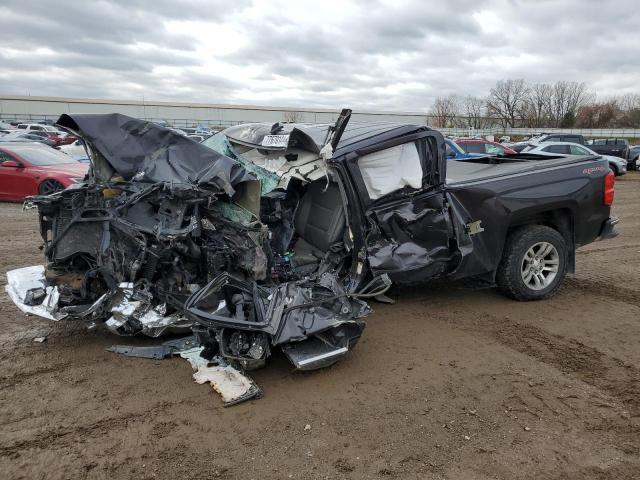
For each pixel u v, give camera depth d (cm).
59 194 417
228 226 402
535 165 545
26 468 271
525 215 514
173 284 403
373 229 442
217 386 348
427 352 418
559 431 312
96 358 394
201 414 323
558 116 7088
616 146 2555
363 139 445
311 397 347
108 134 411
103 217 400
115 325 386
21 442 291
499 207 495
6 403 330
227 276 386
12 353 400
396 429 312
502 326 473
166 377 367
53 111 7375
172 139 418
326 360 365
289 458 284
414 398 348
